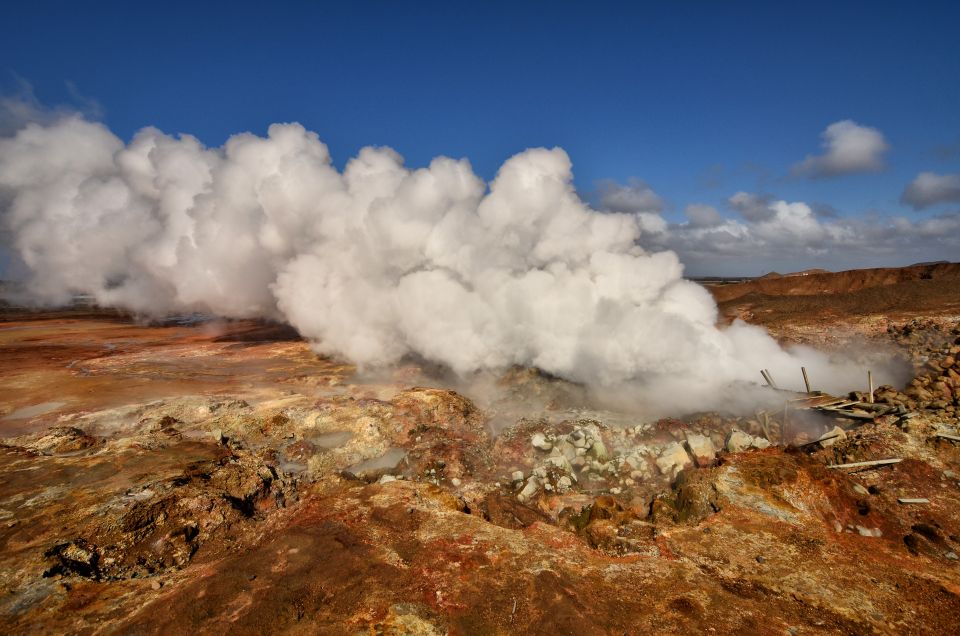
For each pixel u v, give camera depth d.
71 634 6.44
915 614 6.68
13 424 16.39
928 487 10.13
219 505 10.44
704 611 6.64
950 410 13.06
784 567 7.75
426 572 7.48
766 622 6.46
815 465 10.57
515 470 13.93
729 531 8.80
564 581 7.27
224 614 6.59
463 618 6.47
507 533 8.72
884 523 9.09
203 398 18.94
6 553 8.30
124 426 16.31
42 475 11.45
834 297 32.28
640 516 10.61
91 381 21.67
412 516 9.23
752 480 10.24
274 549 8.20
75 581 7.76
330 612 6.58
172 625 6.42
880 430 12.45
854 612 6.70
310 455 14.74
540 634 6.18
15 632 6.51
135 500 10.12
